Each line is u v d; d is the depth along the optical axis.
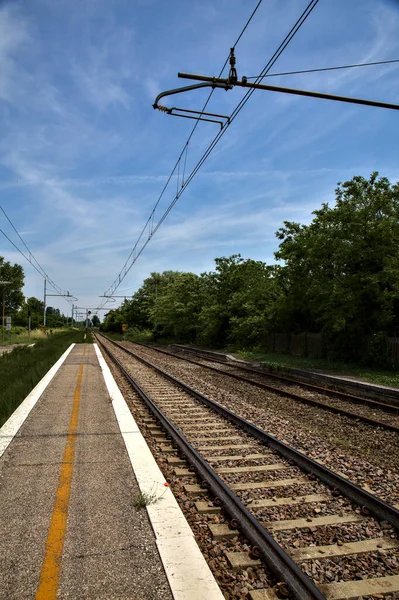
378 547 4.10
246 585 3.49
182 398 12.23
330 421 9.63
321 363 20.45
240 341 32.78
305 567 3.74
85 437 7.29
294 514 4.81
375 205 19.03
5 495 4.86
